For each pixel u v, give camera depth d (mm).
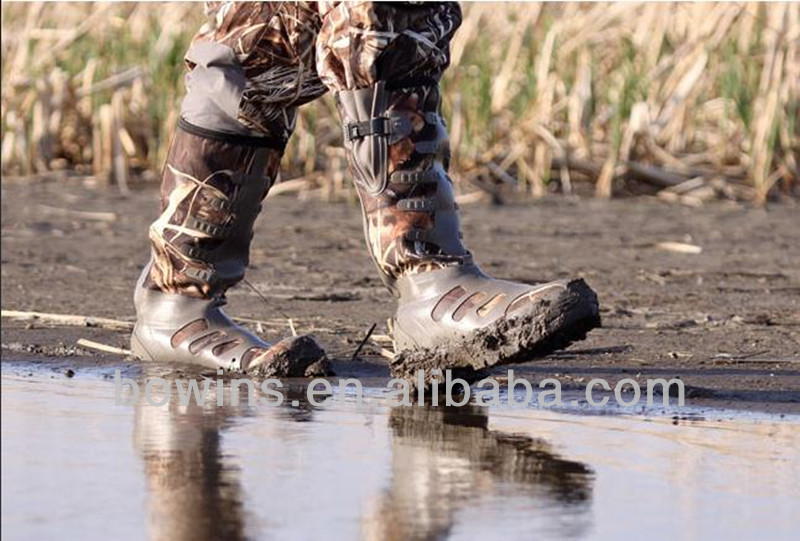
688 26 25656
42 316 11258
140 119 25516
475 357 7809
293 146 24172
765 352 9648
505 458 6305
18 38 26234
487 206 21391
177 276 9195
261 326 10781
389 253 8242
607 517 5234
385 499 5465
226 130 8898
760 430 7074
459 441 6738
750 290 13219
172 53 24844
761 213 20891
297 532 5016
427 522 5145
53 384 8547
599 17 25375
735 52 24047
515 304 7750
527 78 24172
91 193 22531
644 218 20000
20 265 14609
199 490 5621
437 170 8242
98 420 7254
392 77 8078
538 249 16391
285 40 8625
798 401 7914
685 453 6465
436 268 8148
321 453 6406
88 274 14047
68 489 5656
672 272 14445
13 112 25047
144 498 5465
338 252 16125
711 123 25688
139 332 9469
